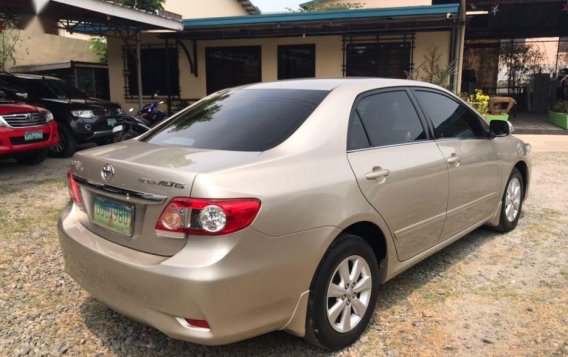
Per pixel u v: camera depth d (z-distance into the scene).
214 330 2.43
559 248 4.68
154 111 11.88
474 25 17.92
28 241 4.87
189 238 2.46
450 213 3.92
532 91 19.14
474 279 4.00
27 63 17.97
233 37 13.68
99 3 9.82
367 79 3.69
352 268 3.02
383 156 3.26
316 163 2.86
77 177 3.08
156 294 2.48
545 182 7.47
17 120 8.12
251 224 2.46
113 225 2.82
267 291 2.55
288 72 14.38
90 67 17.22
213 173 2.49
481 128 4.59
